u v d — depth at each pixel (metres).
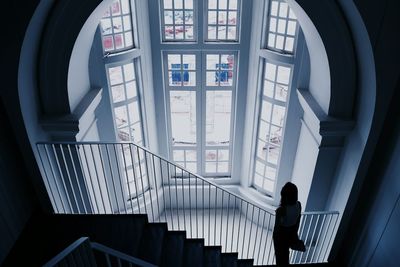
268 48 7.59
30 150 4.99
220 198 9.40
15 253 4.94
